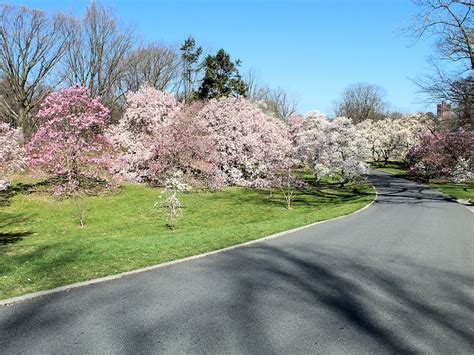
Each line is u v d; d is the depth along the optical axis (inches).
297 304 234.1
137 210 826.2
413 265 339.6
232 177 1184.2
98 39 1792.6
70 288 262.8
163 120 1161.4
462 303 243.3
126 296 245.8
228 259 350.9
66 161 984.3
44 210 812.0
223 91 2034.9
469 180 1627.7
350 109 3895.2
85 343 179.6
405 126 2844.5
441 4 906.1
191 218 775.1
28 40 1558.8
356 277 296.7
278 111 2864.2
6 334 189.5
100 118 1024.9
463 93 963.3
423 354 174.4
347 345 180.9
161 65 2101.4
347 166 1304.1
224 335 189.0
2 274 290.8
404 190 1311.5
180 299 240.2
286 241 447.2
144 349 173.9
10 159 896.3
